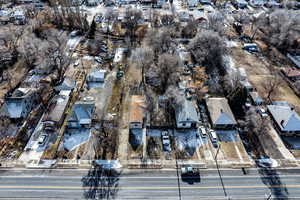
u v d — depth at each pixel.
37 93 74.69
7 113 65.12
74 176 53.06
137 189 51.03
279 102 75.94
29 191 49.94
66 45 105.44
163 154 58.75
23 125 65.00
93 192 50.09
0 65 88.69
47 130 63.69
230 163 57.09
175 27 117.56
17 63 91.75
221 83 83.19
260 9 154.50
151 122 66.88
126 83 82.56
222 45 94.00
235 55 102.94
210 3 160.50
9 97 68.69
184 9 150.38
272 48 110.31
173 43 103.25
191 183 52.59
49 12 132.25
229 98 71.81
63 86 77.56
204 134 63.66
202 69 91.38
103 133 63.47
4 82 81.31
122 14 138.62
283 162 57.72
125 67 91.44
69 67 90.81
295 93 81.12
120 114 69.50
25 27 116.25
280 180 53.69
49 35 107.19
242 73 88.69
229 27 129.38
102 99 75.00
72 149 59.00
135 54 96.94
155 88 80.38
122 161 56.69
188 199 49.47
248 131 65.44
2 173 53.16
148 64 88.31
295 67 96.06
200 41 94.31
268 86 83.50
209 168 55.84
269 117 70.25
